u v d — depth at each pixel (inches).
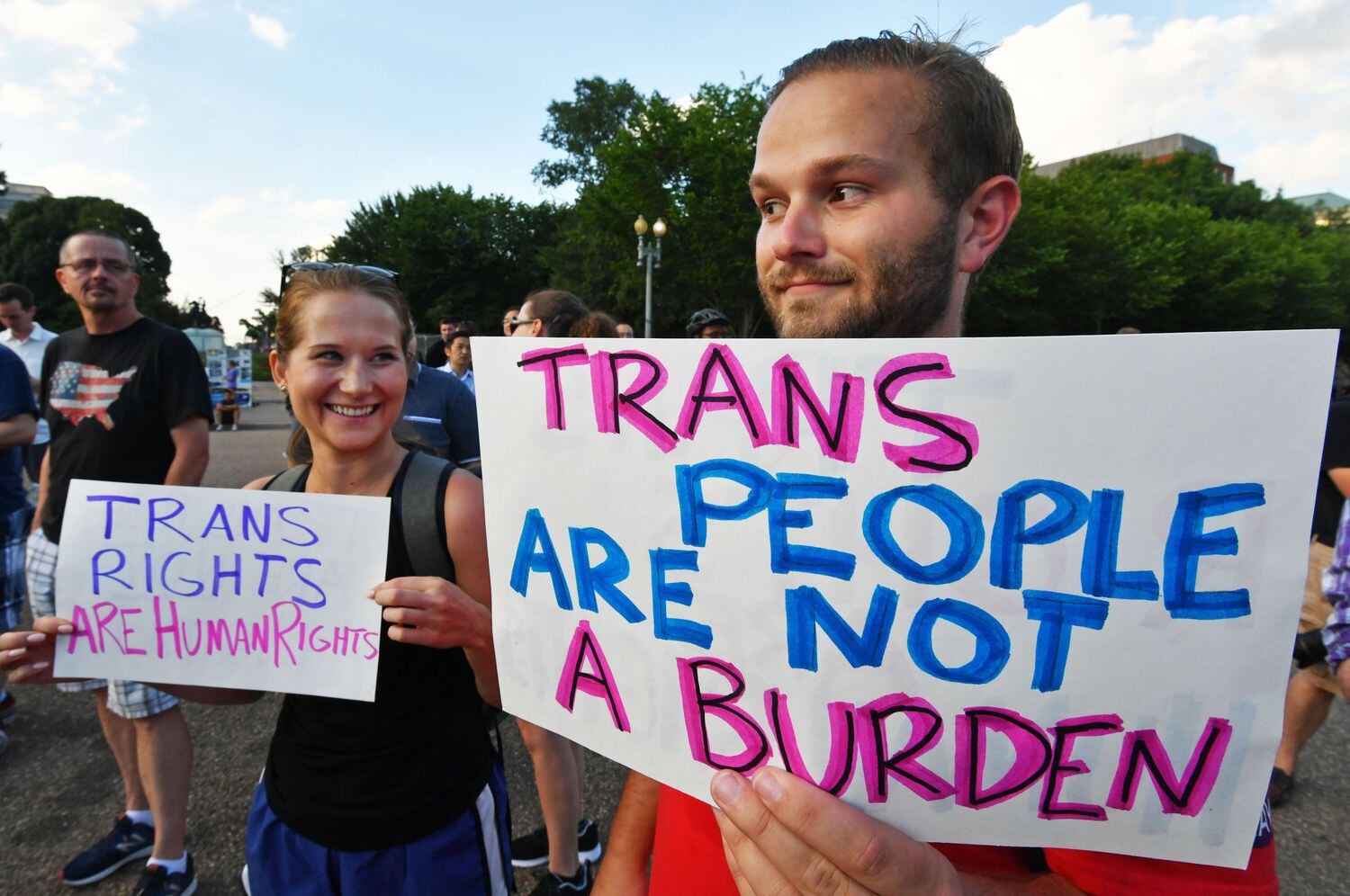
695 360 29.7
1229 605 24.0
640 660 31.2
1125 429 24.5
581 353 31.6
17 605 116.8
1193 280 1167.0
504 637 34.3
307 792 51.0
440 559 50.8
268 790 53.9
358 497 48.8
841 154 29.5
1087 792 25.6
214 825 95.7
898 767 27.2
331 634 48.7
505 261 1497.3
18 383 112.7
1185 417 24.0
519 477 33.3
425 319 1496.1
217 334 906.1
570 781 82.3
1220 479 23.7
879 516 27.2
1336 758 115.0
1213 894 24.9
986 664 26.2
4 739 113.7
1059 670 25.5
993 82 32.0
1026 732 26.0
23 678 51.1
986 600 26.1
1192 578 24.2
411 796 50.7
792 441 28.3
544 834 92.8
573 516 32.3
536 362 32.6
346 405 51.9
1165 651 24.6
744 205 829.8
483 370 33.7
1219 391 23.7
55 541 90.0
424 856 50.9
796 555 28.3
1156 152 2696.9
